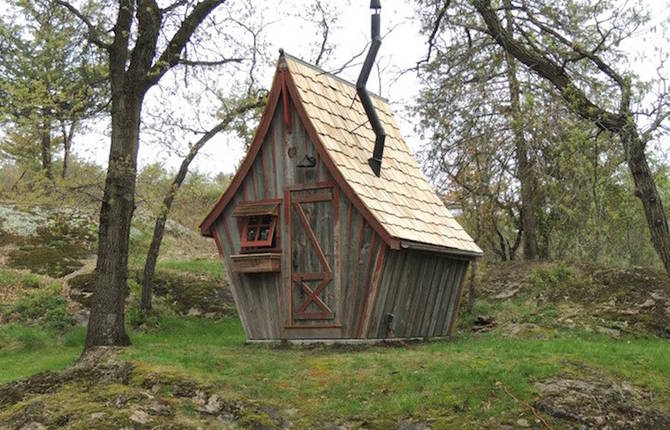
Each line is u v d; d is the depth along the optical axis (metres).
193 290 22.91
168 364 12.20
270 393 11.10
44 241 27.20
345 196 14.48
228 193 15.78
